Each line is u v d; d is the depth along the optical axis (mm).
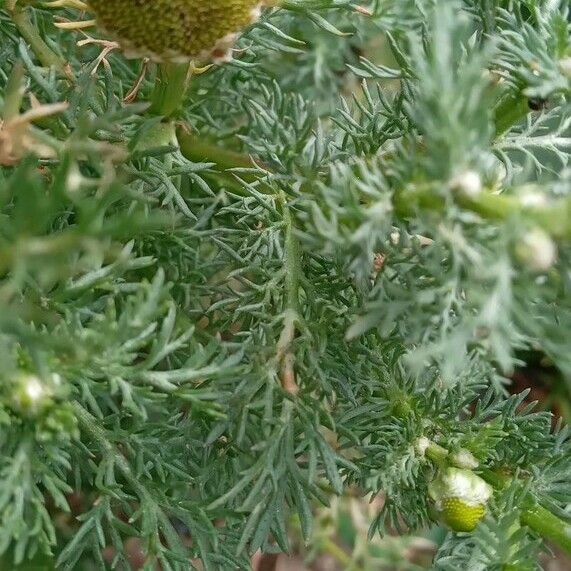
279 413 66
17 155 51
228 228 80
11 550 70
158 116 65
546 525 67
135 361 84
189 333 56
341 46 101
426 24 69
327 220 53
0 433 52
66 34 82
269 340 65
